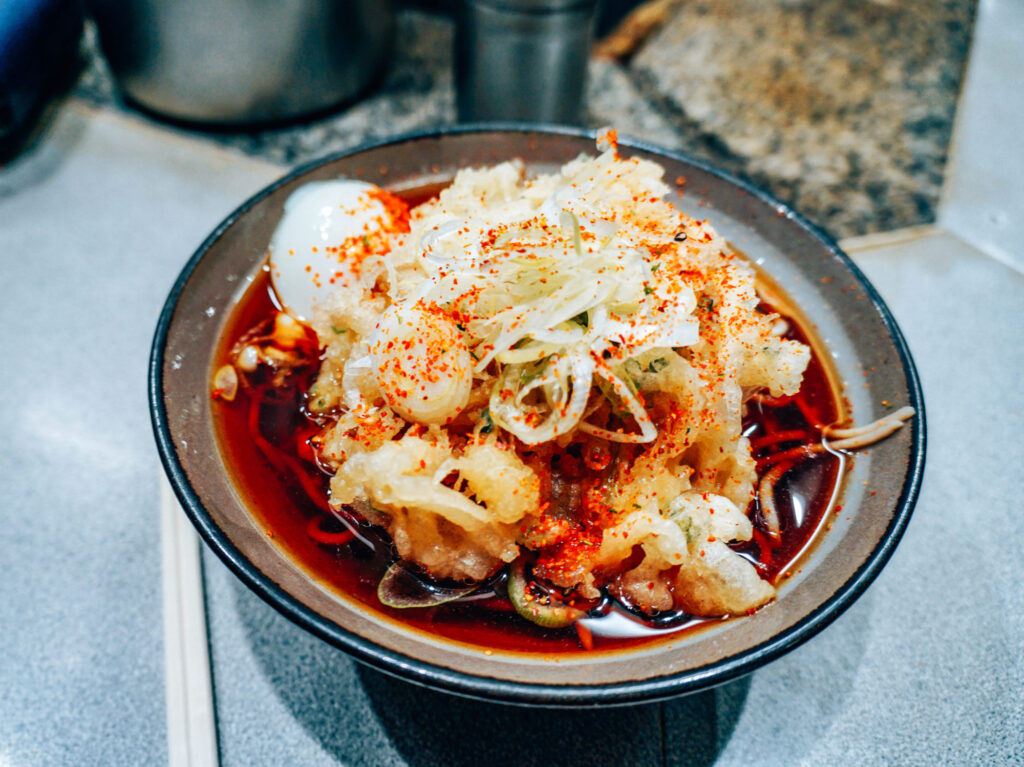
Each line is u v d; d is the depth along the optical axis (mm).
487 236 223
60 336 290
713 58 404
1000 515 248
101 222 331
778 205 253
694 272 219
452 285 213
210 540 176
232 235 243
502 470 187
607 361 199
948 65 403
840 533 202
